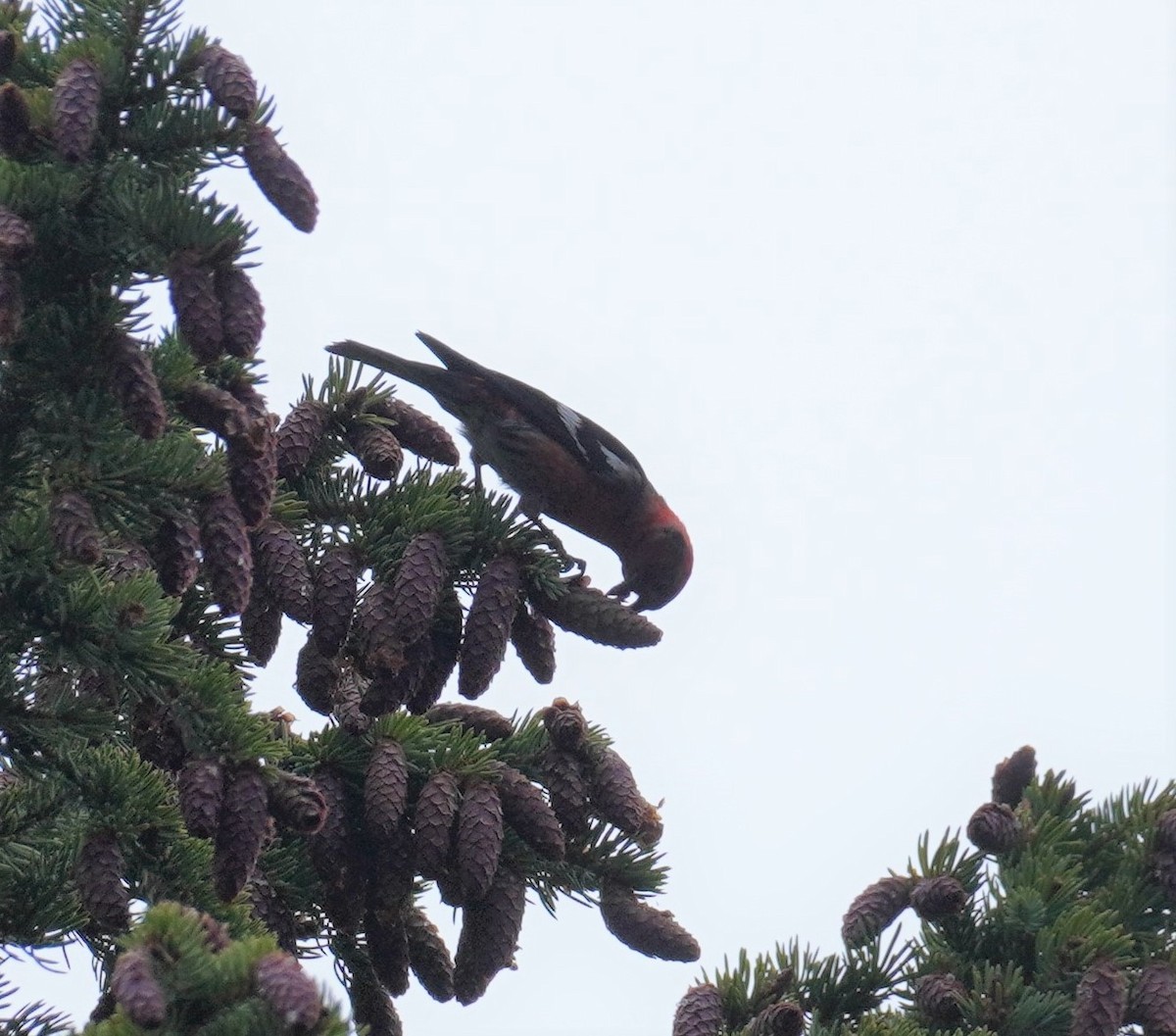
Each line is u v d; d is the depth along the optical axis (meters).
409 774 10.20
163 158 9.11
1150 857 10.21
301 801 8.43
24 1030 7.77
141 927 5.57
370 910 10.24
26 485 8.98
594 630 11.34
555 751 10.54
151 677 8.56
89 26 9.31
